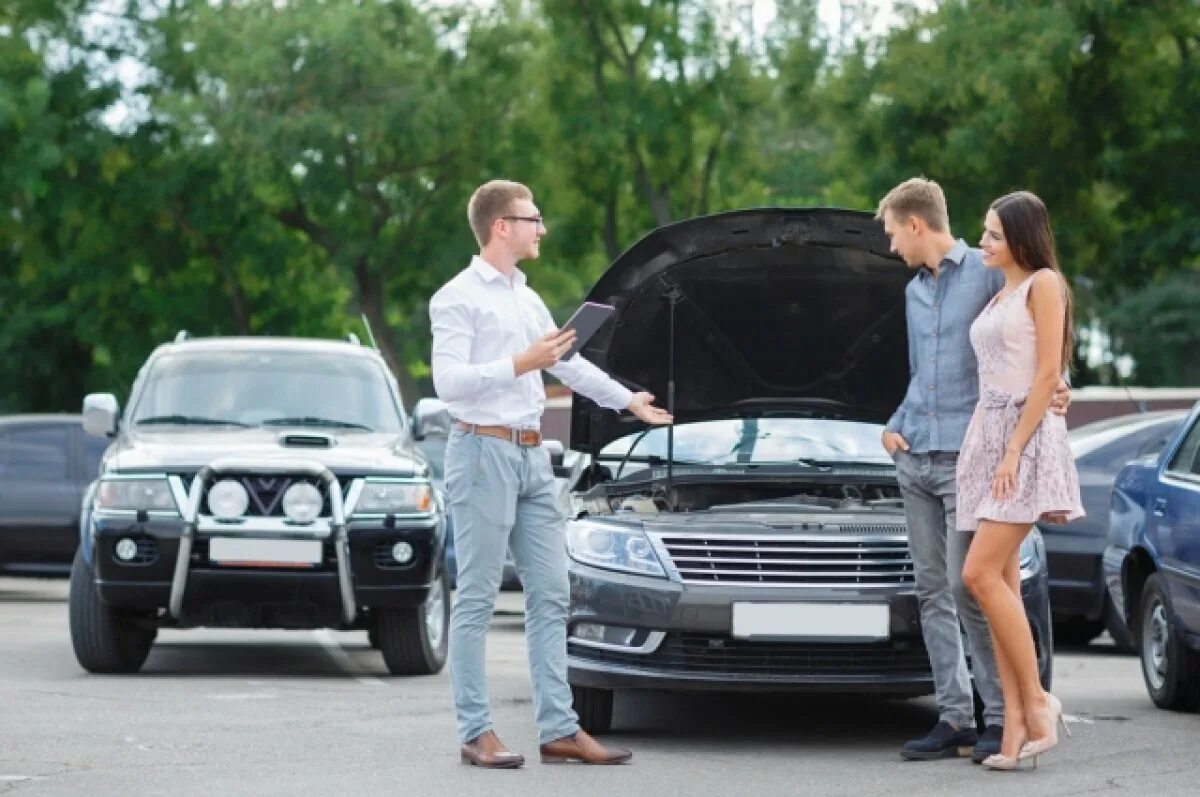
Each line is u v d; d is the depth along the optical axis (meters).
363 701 12.09
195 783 8.56
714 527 10.09
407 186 53.72
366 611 14.48
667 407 11.85
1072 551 16.94
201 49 50.22
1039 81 37.53
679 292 11.32
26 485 25.61
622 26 52.03
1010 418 9.37
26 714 11.07
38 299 54.38
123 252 51.97
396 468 13.90
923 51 40.38
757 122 52.34
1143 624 12.52
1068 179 39.28
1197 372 70.94
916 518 9.80
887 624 9.91
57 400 55.84
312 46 49.75
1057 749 10.05
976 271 9.73
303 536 13.46
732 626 9.88
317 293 55.75
